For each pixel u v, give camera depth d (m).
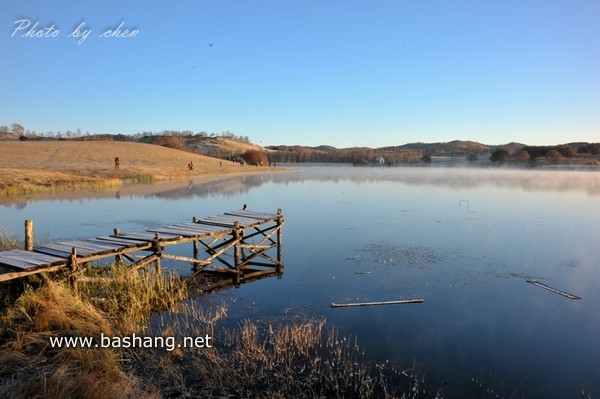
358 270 14.09
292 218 25.03
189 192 39.47
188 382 6.64
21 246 14.80
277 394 6.34
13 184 34.72
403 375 7.21
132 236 12.25
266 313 10.05
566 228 22.16
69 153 68.44
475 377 7.28
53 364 6.59
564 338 8.98
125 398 5.85
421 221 24.06
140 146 96.12
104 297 9.64
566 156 118.19
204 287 12.06
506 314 10.27
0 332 7.31
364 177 69.38
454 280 13.02
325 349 8.06
